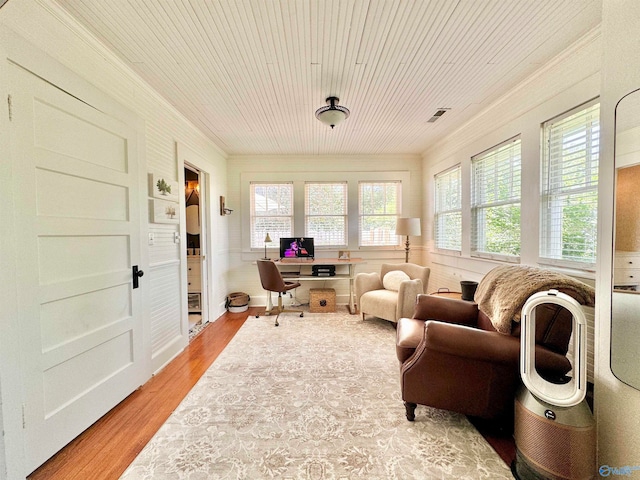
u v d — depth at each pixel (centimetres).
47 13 142
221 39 172
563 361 134
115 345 184
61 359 146
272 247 451
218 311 392
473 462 136
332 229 454
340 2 144
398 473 130
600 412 119
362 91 241
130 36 169
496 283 188
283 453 142
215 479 127
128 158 198
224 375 224
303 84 228
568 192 195
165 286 252
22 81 128
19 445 124
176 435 156
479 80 224
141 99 220
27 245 129
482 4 146
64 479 129
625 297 109
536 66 205
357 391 200
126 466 136
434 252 410
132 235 201
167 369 238
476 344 149
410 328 202
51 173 142
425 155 437
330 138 369
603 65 119
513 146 250
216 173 395
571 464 112
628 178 108
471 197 314
